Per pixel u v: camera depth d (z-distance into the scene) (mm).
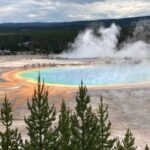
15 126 56188
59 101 74625
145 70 122625
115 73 117250
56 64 145375
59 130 32031
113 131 54156
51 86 91812
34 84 95625
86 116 28453
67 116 34094
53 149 26891
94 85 93000
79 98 30703
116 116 63000
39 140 26781
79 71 125000
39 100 26094
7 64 146625
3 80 103812
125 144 36094
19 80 103500
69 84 95812
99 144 30766
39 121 26219
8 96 79938
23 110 68312
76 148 27922
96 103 72000
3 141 29266
